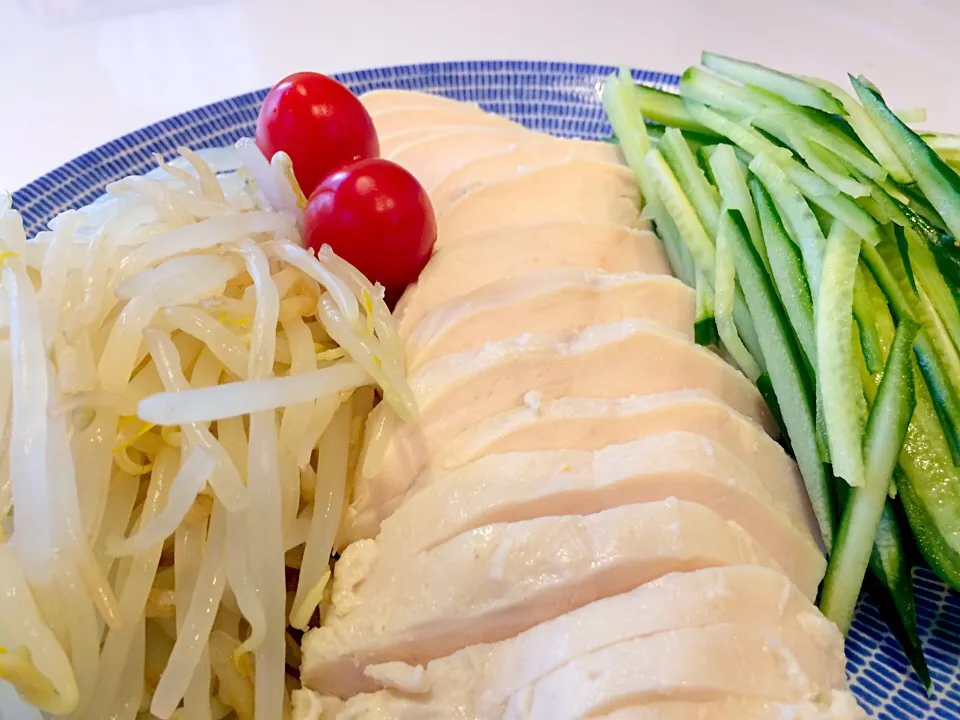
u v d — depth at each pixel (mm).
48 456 102
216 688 114
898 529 125
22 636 96
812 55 242
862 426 121
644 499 110
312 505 123
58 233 122
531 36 255
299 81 157
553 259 146
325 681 112
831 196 135
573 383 125
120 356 110
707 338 142
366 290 125
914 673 118
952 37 246
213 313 119
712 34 253
